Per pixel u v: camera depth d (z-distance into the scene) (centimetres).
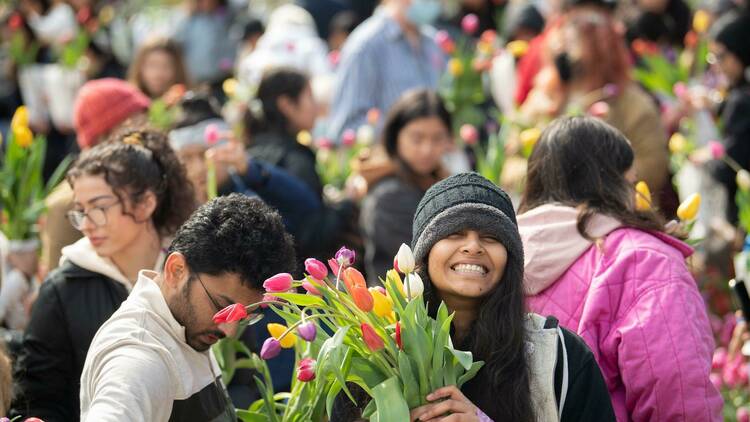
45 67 1464
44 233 780
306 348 599
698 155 1090
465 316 555
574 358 546
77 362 639
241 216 533
